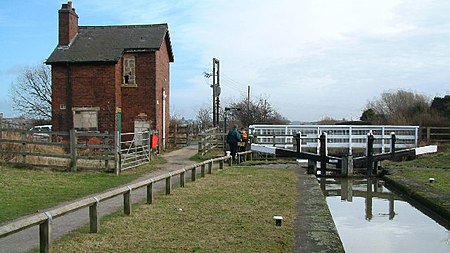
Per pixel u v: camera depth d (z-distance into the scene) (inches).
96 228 331.0
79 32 1209.4
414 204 589.3
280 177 695.7
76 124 1118.4
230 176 697.6
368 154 860.6
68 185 564.7
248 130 1126.4
